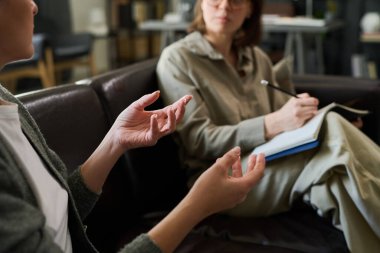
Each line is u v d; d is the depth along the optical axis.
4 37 0.57
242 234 1.15
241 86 1.50
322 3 4.21
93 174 0.77
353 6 4.12
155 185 1.35
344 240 1.11
